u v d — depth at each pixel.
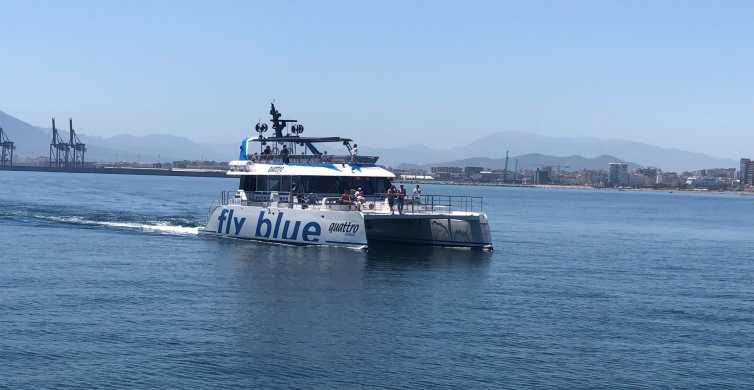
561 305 35.38
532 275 43.66
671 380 25.08
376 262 45.41
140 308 32.50
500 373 25.31
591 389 24.12
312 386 23.86
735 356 27.73
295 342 28.09
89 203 98.31
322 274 41.19
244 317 31.42
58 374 24.20
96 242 53.19
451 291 37.72
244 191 55.72
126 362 25.44
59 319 30.36
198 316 31.42
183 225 67.06
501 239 67.38
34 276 39.38
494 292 37.88
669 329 31.36
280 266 43.31
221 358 26.11
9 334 28.11
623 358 27.19
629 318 33.16
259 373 24.81
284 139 56.31
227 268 42.53
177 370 24.84
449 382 24.42
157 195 135.00
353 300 35.03
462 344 28.33
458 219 50.81
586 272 46.22
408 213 49.75
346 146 54.12
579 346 28.50
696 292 40.34
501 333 29.95
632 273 46.81
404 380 24.50
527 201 198.25
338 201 51.19
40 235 57.12
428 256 48.69
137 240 54.38
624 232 84.69
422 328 30.36
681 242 73.00
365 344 28.05
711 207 197.25
